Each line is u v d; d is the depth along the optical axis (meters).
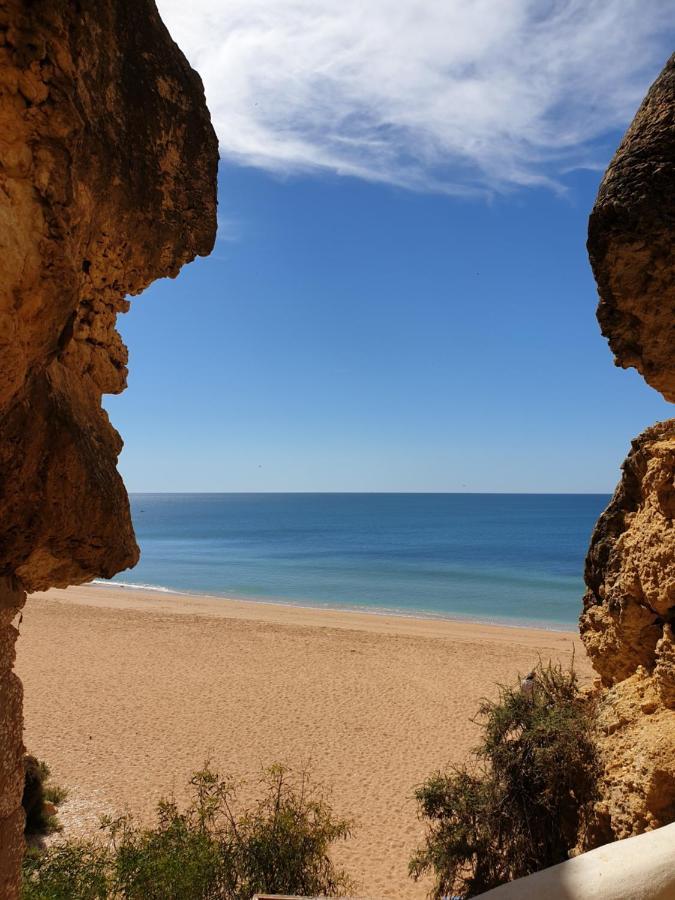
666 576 6.75
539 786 8.80
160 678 24.02
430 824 13.58
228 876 9.09
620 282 5.08
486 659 27.67
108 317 5.29
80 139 3.98
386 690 23.05
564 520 176.62
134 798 14.65
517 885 2.67
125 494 5.02
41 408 4.05
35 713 20.00
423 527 153.50
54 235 3.69
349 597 54.62
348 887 10.73
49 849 11.26
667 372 5.09
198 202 5.73
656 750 6.32
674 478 6.78
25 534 4.16
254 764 16.72
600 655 8.53
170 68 5.35
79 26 3.90
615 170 5.08
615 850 2.75
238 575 69.81
